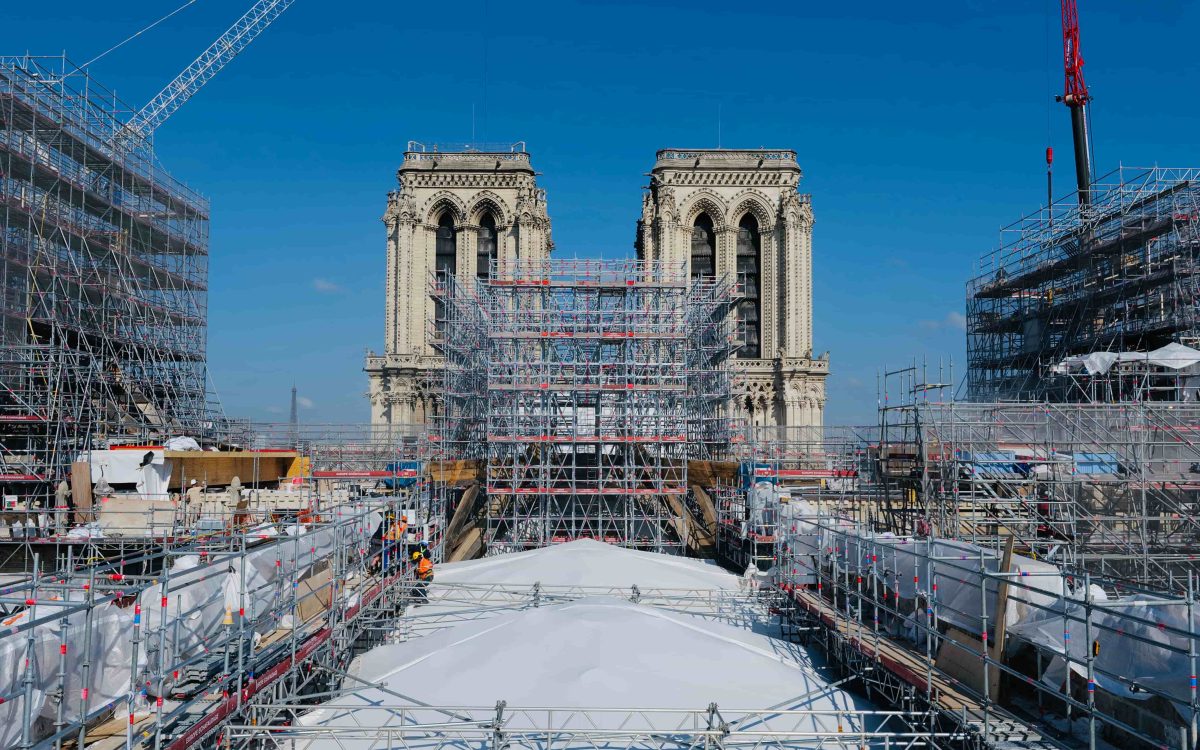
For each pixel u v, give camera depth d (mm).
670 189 107062
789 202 106812
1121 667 21656
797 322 106938
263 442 72938
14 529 43656
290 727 23297
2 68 57531
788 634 39781
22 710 18562
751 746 24781
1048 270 69938
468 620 39312
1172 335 59969
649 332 66188
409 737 25281
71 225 61500
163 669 20984
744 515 60688
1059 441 45500
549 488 63688
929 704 25406
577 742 24016
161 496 50031
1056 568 26516
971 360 81062
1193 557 40719
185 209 76500
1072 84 104562
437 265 110938
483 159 107750
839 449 83438
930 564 27797
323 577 37844
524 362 65438
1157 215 60844
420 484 58406
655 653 29312
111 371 64750
